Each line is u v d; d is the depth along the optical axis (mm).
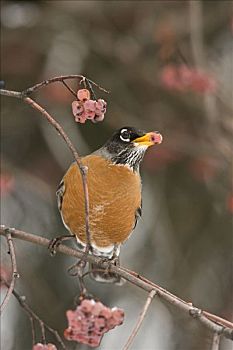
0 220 11820
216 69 11930
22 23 12227
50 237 11906
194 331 10703
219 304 11586
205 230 12359
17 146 12836
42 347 5695
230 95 11375
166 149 12109
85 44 12070
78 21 12344
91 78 12625
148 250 11789
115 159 7668
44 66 11914
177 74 10414
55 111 11711
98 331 5062
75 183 7480
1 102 12570
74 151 5312
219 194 11898
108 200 7527
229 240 12094
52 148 11523
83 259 5445
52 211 12094
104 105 5418
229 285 11805
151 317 11234
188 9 11797
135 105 12570
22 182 11578
